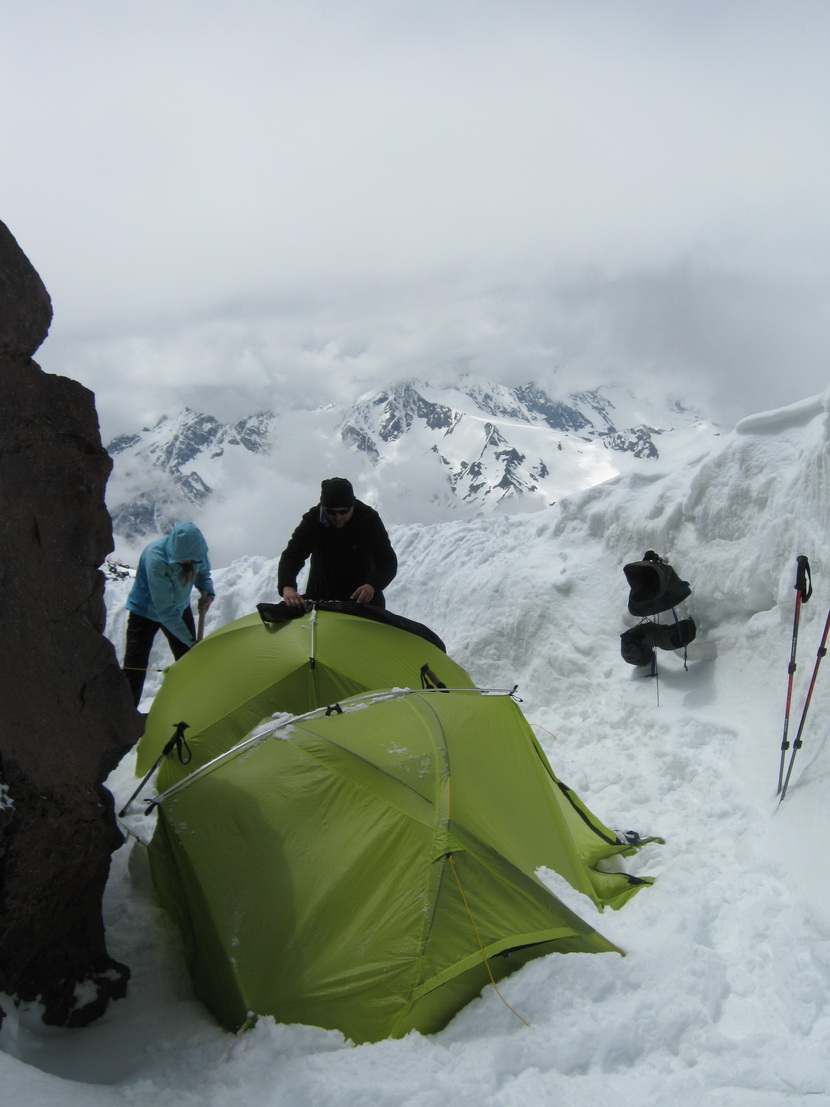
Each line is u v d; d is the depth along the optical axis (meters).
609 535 8.09
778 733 5.68
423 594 9.48
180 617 7.04
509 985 3.54
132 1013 3.72
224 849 4.08
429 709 4.68
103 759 3.60
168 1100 3.09
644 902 4.27
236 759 4.52
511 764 4.61
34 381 3.59
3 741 3.05
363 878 3.81
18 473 3.48
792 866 4.41
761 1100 2.97
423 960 3.56
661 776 5.86
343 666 5.67
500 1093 3.09
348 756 4.23
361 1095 3.06
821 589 6.00
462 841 3.84
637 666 6.99
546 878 4.07
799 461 6.75
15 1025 3.29
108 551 3.92
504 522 10.07
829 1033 3.28
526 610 8.05
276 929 3.74
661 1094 3.02
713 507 7.14
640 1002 3.46
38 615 3.49
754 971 3.73
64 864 3.29
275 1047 3.39
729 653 6.62
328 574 6.62
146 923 4.21
